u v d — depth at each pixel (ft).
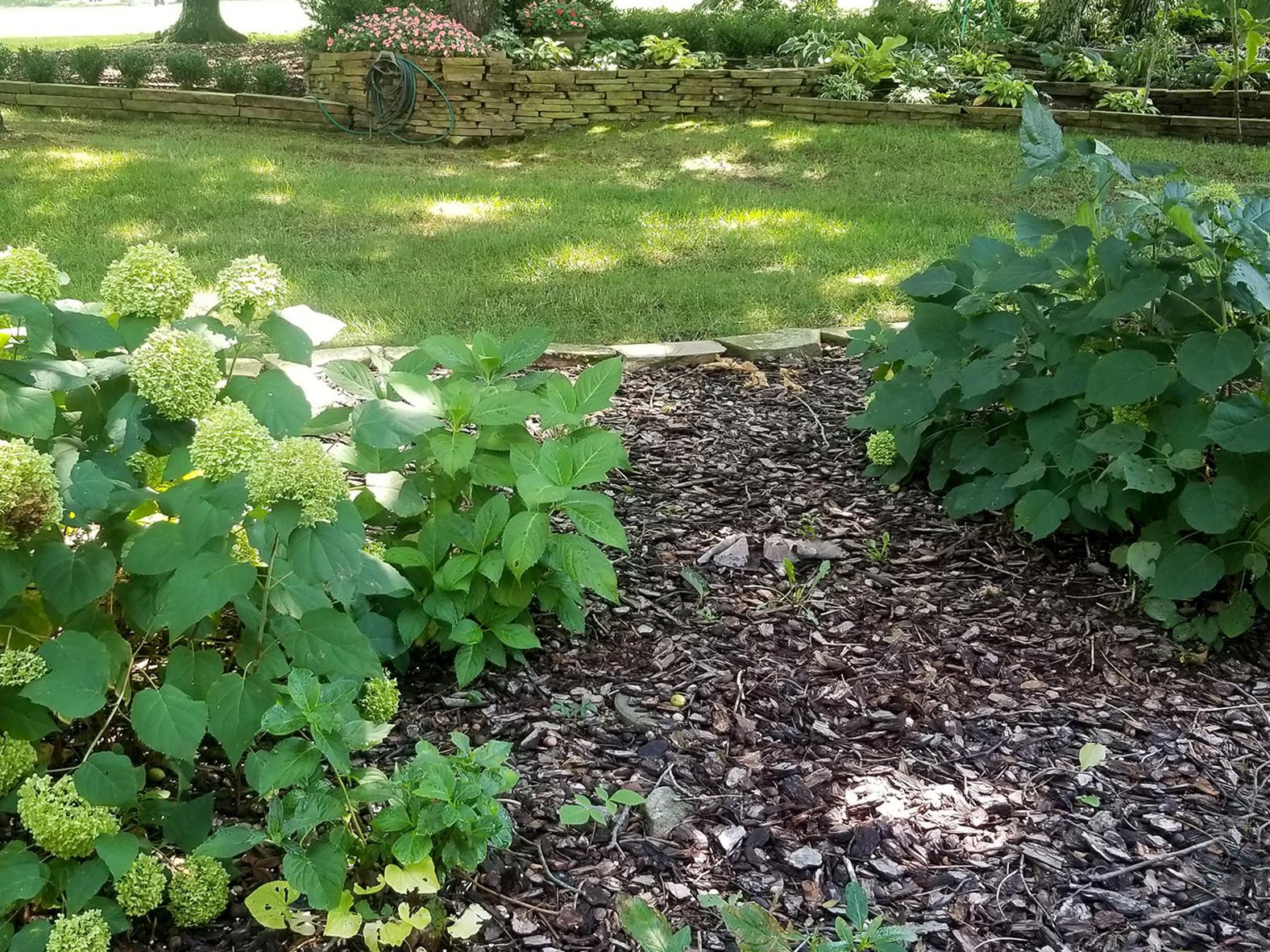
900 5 44.01
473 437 7.73
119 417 6.13
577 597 8.37
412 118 33.09
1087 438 8.86
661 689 8.09
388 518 8.02
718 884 6.32
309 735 5.99
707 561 9.84
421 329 15.05
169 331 6.02
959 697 8.14
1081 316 9.28
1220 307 8.88
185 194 22.56
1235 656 8.68
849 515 10.78
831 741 7.61
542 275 17.79
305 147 30.35
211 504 5.72
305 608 6.16
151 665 7.21
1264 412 7.89
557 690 8.01
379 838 5.88
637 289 17.08
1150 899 6.33
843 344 15.40
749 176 27.30
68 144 27.63
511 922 5.98
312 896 5.34
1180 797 7.16
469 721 7.61
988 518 10.63
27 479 5.34
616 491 11.15
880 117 34.45
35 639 6.21
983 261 10.35
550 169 28.12
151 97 34.45
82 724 6.80
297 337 6.55
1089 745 7.50
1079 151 9.35
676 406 13.33
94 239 18.79
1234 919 6.21
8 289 6.10
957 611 9.21
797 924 6.04
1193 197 8.40
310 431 6.98
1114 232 9.95
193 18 58.44
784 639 8.77
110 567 5.79
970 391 9.17
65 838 5.24
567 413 8.07
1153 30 40.91
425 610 7.70
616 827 6.70
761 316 16.12
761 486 11.35
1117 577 9.66
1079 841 6.75
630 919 5.39
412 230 20.48
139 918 5.90
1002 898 6.29
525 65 35.45
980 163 28.48
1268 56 35.94
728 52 39.93
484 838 5.76
